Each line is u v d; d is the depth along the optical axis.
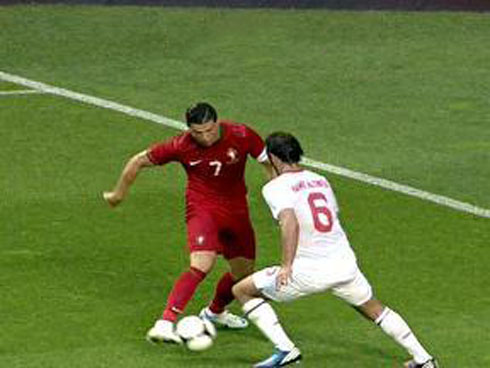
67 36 92.88
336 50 90.06
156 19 96.62
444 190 63.75
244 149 44.69
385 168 67.31
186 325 42.94
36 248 54.81
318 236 41.81
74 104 78.25
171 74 85.00
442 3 99.81
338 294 42.41
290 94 81.00
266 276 42.53
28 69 85.88
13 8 98.69
